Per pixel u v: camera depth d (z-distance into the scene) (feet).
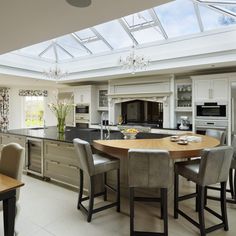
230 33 13.84
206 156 7.09
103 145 9.07
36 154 13.92
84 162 8.50
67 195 11.04
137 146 8.65
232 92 16.16
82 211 9.34
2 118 26.96
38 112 28.96
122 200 10.32
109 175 11.02
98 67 20.04
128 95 21.67
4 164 7.64
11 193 5.99
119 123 21.09
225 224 7.79
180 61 16.08
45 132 15.37
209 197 9.41
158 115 21.68
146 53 17.43
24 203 10.09
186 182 12.48
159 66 16.98
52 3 6.30
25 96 28.25
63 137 12.67
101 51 19.60
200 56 15.23
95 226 8.18
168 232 7.73
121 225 8.25
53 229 7.97
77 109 25.38
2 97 27.02
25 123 28.48
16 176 7.16
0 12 6.83
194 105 17.85
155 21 15.14
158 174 7.00
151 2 6.23
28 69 19.38
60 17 7.19
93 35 17.99
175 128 19.20
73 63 21.81
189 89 19.45
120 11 6.76
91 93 24.38
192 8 13.52
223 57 14.37
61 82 24.36
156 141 9.82
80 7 6.53
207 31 14.58
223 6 12.67
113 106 23.03
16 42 9.57
